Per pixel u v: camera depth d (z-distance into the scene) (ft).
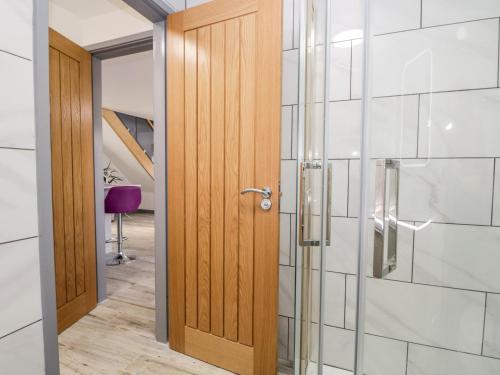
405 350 4.06
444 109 3.73
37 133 3.07
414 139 3.87
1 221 2.77
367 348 4.08
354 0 4.01
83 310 6.62
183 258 5.10
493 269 3.69
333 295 4.24
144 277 9.11
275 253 4.33
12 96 2.83
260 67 4.26
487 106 3.57
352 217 4.09
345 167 4.14
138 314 6.75
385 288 4.04
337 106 4.17
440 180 3.81
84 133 6.64
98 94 7.16
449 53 3.67
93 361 5.04
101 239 7.32
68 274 6.18
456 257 3.82
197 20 4.75
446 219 3.83
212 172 4.78
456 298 3.85
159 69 5.26
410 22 3.80
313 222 2.93
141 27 6.36
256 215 4.45
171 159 5.11
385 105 3.95
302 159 2.88
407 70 3.85
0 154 2.75
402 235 4.00
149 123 23.04
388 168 3.82
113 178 23.63
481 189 3.67
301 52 2.78
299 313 2.96
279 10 4.09
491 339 3.75
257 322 4.52
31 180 3.03
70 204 6.24
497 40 3.49
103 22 6.78
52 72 5.69
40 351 3.15
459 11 3.60
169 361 5.05
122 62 10.42
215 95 4.68
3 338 2.82
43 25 3.11
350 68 4.08
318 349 3.03
